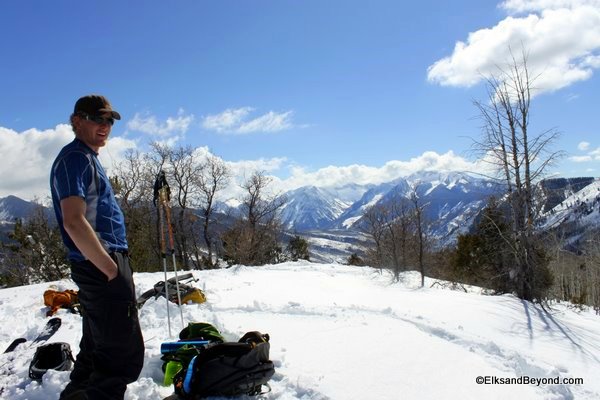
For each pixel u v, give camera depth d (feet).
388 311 26.53
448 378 14.94
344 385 13.66
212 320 21.80
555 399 14.79
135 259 75.05
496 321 32.81
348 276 54.85
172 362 12.88
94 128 9.15
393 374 14.76
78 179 8.56
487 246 63.62
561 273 77.00
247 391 12.05
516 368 18.02
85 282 9.06
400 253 71.61
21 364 14.85
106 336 9.12
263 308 25.96
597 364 25.54
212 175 113.80
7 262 84.89
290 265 63.62
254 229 110.93
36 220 86.17
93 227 8.97
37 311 25.66
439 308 34.09
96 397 9.11
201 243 119.14
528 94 46.29
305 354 16.43
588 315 43.60
